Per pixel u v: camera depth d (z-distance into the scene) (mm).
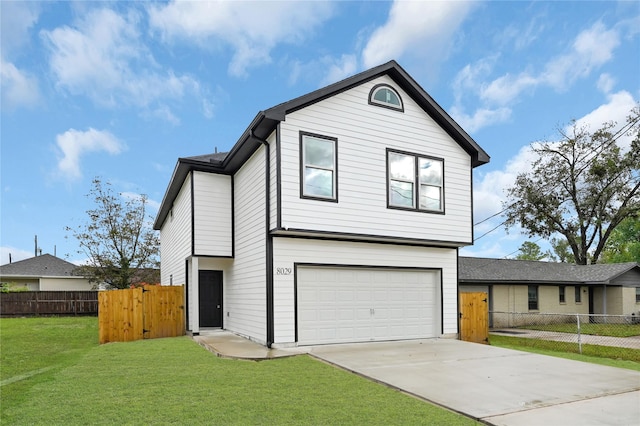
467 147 12656
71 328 16172
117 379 6727
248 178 11977
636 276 23828
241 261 12352
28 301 22375
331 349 9844
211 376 6953
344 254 11062
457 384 6578
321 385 6426
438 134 12281
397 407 5336
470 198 12594
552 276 21938
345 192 10617
